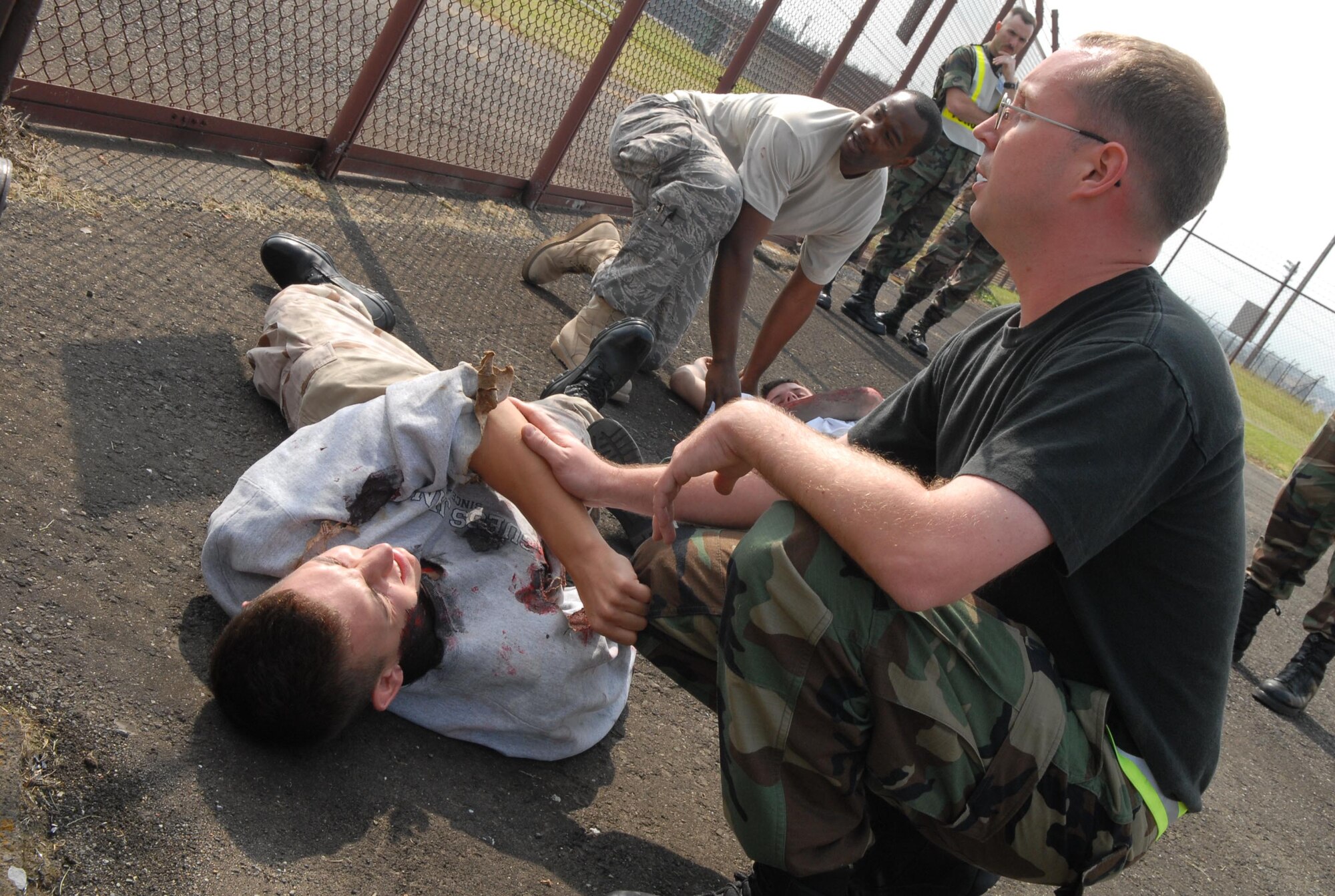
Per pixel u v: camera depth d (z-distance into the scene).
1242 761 3.51
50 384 2.16
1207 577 1.47
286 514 1.79
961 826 1.48
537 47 4.94
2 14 2.19
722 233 3.39
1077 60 1.53
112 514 1.92
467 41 4.53
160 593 1.81
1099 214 1.51
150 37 3.70
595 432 2.57
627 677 2.08
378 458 1.89
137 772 1.45
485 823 1.71
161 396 2.34
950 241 7.10
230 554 1.79
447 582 1.88
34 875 1.27
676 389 3.98
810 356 5.81
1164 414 1.36
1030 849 1.51
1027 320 1.62
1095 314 1.50
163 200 3.26
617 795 1.97
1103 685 1.55
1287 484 4.07
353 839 1.54
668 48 5.70
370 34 4.61
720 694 1.52
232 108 3.94
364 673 1.60
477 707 1.87
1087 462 1.34
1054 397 1.40
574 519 1.87
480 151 5.02
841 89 7.50
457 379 1.91
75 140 3.29
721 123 3.57
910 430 1.90
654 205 3.36
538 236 5.04
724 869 1.91
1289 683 4.09
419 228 4.26
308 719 1.54
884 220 6.98
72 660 1.57
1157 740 1.53
